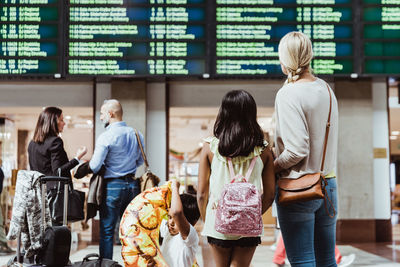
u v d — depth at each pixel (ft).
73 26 24.56
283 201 8.05
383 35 25.05
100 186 14.62
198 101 27.17
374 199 26.61
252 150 8.44
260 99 27.04
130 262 10.27
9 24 24.43
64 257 13.07
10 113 30.96
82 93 27.02
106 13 24.59
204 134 49.44
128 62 24.58
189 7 24.68
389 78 25.53
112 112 15.29
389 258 20.18
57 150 15.40
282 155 8.20
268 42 24.59
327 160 8.45
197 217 10.77
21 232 14.37
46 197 14.39
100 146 14.56
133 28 24.62
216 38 24.58
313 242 8.27
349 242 25.94
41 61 24.43
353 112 26.45
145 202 10.59
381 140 26.86
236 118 8.48
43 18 24.50
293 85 8.35
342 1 24.90
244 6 24.67
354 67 24.85
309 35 24.77
